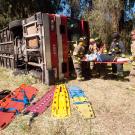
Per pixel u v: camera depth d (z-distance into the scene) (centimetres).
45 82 984
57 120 630
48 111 693
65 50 1037
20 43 1207
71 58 1079
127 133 554
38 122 627
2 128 605
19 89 920
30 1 3159
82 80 1011
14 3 3177
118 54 1072
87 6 2720
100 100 757
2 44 1491
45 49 970
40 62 1009
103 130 570
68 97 795
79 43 1015
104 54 979
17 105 753
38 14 970
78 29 1127
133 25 2408
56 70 1009
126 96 784
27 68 1156
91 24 2181
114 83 947
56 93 834
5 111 698
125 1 2414
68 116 649
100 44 1133
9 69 1404
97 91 848
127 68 1291
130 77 1043
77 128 585
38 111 689
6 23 3116
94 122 610
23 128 599
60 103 738
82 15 2612
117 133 555
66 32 1037
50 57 987
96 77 1066
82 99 763
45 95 838
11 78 1140
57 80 1015
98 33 2172
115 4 2167
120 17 2289
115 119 622
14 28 1223
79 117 642
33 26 1030
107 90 856
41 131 580
